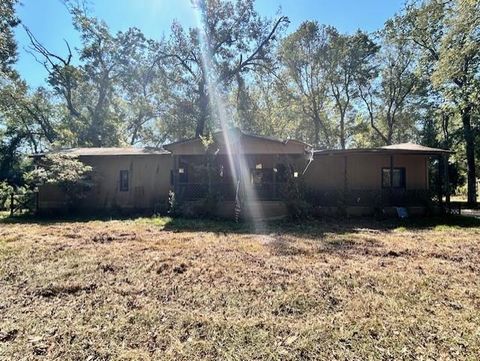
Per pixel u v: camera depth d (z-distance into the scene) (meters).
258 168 14.63
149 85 23.03
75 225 9.89
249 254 5.95
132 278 4.45
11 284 4.18
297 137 28.56
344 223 10.55
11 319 3.11
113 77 22.62
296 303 3.57
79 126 23.47
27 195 13.75
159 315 3.23
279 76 23.73
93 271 4.79
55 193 14.21
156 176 14.43
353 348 2.60
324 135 28.08
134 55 21.88
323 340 2.73
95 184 14.10
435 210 12.54
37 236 7.75
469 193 17.77
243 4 20.52
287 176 12.27
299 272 4.77
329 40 23.62
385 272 4.76
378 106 26.56
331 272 4.76
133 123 26.00
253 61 21.59
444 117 22.92
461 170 24.70
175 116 23.47
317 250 6.30
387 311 3.34
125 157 14.45
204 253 6.01
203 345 2.65
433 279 4.43
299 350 2.58
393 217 11.89
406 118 26.22
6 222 10.77
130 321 3.09
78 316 3.20
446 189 12.87
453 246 6.76
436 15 17.31
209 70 21.27
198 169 12.53
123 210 13.81
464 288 4.05
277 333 2.86
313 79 25.58
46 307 3.43
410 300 3.64
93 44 21.38
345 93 25.75
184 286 4.13
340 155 13.37
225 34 20.72
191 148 12.55
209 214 11.83
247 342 2.71
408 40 19.81
